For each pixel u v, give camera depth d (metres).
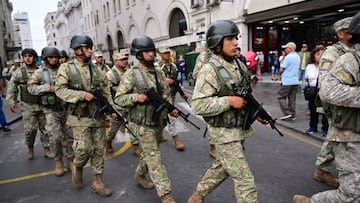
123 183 3.73
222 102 2.16
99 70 3.44
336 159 2.29
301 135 5.48
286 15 14.22
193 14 19.98
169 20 24.12
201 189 2.65
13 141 6.29
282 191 3.30
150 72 3.07
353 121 2.11
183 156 4.64
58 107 3.90
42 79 3.88
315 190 3.30
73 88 3.21
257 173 3.81
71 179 3.94
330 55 3.01
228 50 2.26
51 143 3.99
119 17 36.50
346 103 2.01
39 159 4.90
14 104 4.77
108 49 43.62
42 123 4.77
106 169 4.25
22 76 4.55
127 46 34.84
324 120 5.06
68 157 4.16
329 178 3.40
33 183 3.89
